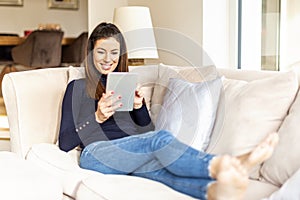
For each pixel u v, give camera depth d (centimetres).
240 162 163
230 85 233
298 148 189
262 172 202
